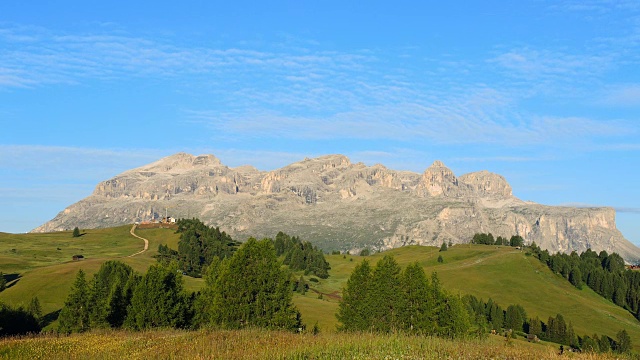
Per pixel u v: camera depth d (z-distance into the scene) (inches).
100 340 1889.8
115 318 3334.2
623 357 1648.6
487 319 6058.1
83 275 3558.1
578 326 6781.5
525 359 1429.6
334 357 1440.7
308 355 1471.5
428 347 1573.6
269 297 2659.9
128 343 1748.3
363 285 3206.2
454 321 2997.0
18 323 3563.0
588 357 1550.2
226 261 3329.2
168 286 3034.0
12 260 7726.4
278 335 1866.4
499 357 1435.8
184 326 3019.2
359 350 1525.6
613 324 6909.5
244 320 2625.5
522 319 6245.1
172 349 1582.2
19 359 1615.4
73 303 3489.2
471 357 1423.5
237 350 1541.6
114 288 3395.7
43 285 5487.2
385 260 3191.4
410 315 3065.9
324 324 4062.5
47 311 4734.3
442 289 3120.1
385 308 3100.4
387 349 1540.4
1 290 5433.1
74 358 1594.5
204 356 1456.7
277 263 2721.5
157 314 2935.5
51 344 1822.1
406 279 3115.2
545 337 5595.5
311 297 6811.0
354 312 3161.9
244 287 2657.5
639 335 6501.0
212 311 2687.0
